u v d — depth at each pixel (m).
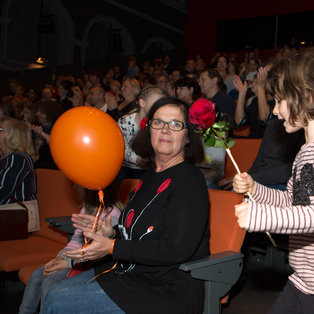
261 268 3.02
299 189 1.19
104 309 1.45
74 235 2.10
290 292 1.39
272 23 11.96
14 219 2.74
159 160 1.76
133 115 2.88
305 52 1.18
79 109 1.51
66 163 1.46
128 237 1.64
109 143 1.45
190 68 8.56
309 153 1.21
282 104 1.21
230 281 1.65
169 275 1.52
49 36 14.65
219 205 1.86
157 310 1.43
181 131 1.71
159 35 17.47
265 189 1.50
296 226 1.07
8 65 13.35
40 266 2.27
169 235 1.49
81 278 1.66
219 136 1.37
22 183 2.84
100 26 15.70
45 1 14.02
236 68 6.28
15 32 13.59
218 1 12.80
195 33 13.27
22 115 5.92
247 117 3.54
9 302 2.50
